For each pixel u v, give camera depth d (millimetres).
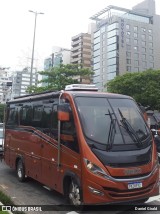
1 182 11672
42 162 9781
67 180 8219
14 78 71875
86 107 8078
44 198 9297
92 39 123438
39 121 10195
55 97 9195
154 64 106812
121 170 7234
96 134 7613
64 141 8320
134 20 104188
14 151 12555
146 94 46562
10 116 13422
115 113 8188
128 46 102250
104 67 103562
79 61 122750
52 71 36031
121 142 7602
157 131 17500
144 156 7637
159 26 109438
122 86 48250
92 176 7184
